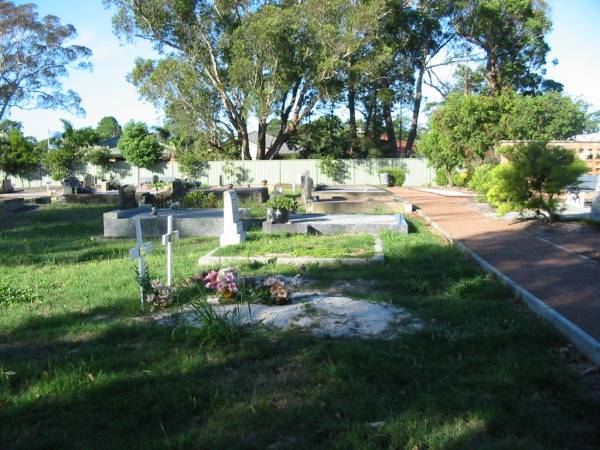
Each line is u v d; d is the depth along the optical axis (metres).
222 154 41.84
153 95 36.41
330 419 3.62
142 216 13.79
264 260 9.12
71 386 4.22
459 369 4.35
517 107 29.78
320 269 8.57
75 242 12.65
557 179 12.70
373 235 12.00
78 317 6.36
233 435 3.46
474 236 11.77
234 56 35.16
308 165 40.00
